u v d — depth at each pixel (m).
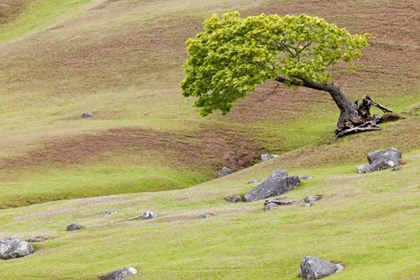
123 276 48.84
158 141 128.88
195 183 112.62
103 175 109.31
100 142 126.75
